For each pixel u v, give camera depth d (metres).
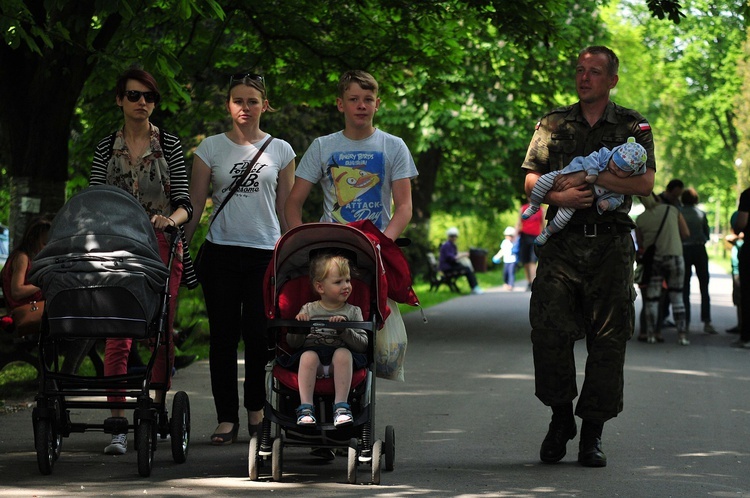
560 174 17.47
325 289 15.87
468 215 92.25
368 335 16.05
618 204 17.48
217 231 19.12
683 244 42.16
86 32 29.31
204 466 17.20
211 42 41.44
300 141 55.84
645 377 29.42
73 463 17.34
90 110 40.75
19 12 24.44
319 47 42.88
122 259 16.11
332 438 15.95
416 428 21.34
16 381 26.77
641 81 128.38
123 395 16.34
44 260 16.11
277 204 19.55
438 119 71.50
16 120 32.25
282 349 16.25
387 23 42.41
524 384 27.80
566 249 17.70
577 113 17.83
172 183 18.59
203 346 35.22
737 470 17.45
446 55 43.28
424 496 15.09
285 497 14.88
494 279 88.19
